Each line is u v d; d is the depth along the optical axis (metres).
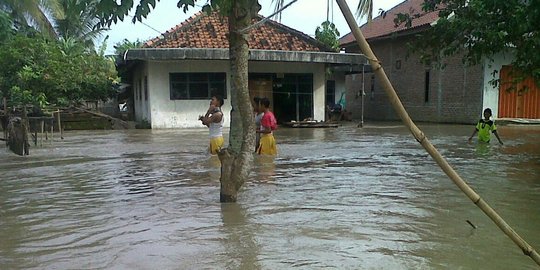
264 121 10.24
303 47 19.75
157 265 3.87
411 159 9.65
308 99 20.48
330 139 14.15
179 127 19.14
